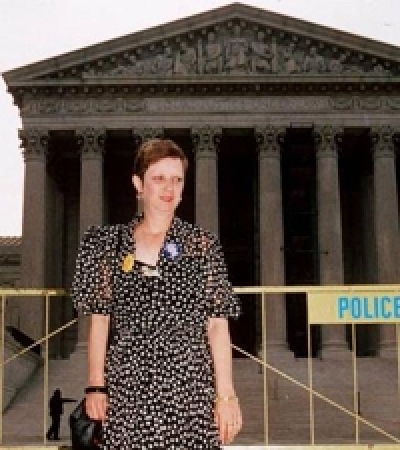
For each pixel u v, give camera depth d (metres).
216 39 77.00
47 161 75.94
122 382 7.07
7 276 92.50
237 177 87.38
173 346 7.10
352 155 84.06
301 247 84.19
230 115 75.38
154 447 6.91
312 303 13.26
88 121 74.94
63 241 84.62
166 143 7.64
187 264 7.34
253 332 82.12
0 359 14.09
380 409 53.31
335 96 76.00
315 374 64.62
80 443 8.70
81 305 7.48
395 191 74.50
